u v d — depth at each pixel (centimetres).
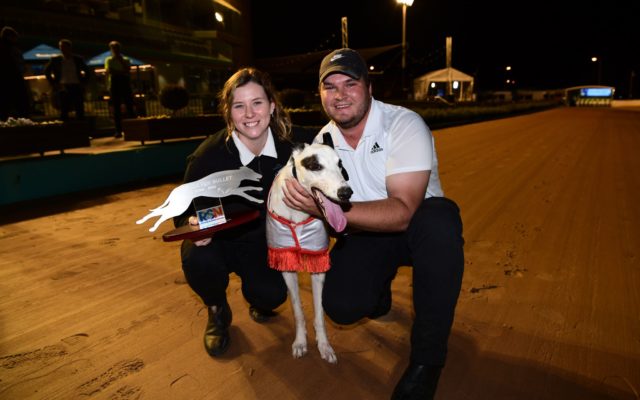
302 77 3372
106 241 446
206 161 261
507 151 1061
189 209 267
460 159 930
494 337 263
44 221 517
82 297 326
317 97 2423
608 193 615
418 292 215
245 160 262
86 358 252
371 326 287
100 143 847
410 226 227
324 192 218
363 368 243
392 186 233
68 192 655
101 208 575
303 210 227
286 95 1171
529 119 2512
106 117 1128
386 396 220
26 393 223
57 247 430
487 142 1265
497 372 232
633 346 251
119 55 923
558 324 275
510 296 313
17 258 402
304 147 233
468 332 269
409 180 229
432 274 210
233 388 227
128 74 941
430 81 3738
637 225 469
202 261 248
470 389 221
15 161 609
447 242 210
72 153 698
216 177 236
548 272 353
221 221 235
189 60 1603
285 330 287
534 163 877
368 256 249
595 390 217
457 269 210
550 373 230
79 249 424
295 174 232
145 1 1547
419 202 229
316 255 238
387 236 252
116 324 289
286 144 275
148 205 589
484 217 507
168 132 814
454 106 2516
